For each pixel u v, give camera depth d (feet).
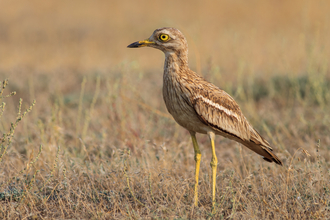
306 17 62.13
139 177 29.68
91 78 65.00
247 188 28.43
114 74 64.28
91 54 82.94
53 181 29.55
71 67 73.77
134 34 99.81
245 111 47.96
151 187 27.55
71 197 28.04
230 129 28.30
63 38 97.30
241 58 54.65
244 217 24.61
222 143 40.68
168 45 27.91
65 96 56.75
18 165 33.50
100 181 29.96
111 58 79.51
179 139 41.09
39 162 33.24
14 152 34.17
